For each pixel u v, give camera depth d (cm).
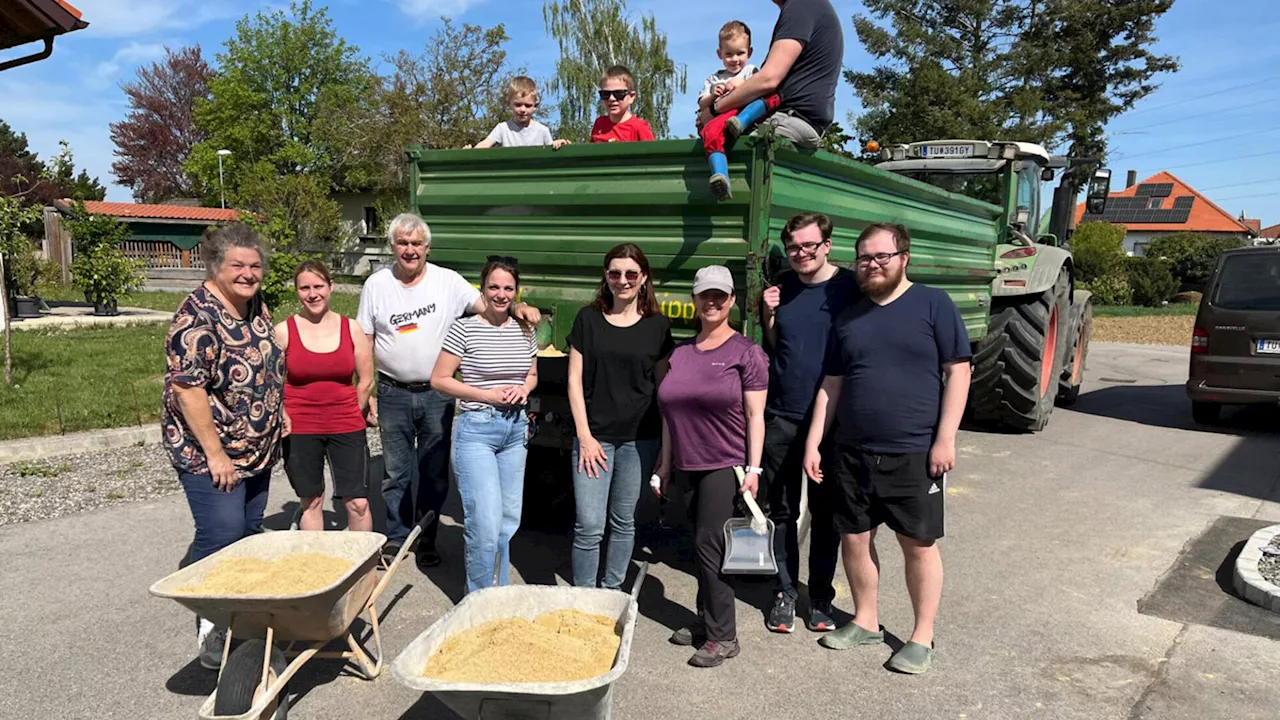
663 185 372
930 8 2681
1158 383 1148
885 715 296
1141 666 331
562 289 421
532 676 234
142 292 2317
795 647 351
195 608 256
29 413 723
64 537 466
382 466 628
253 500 337
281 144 4444
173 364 295
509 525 364
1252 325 750
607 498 355
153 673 321
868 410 317
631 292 338
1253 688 314
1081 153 2516
